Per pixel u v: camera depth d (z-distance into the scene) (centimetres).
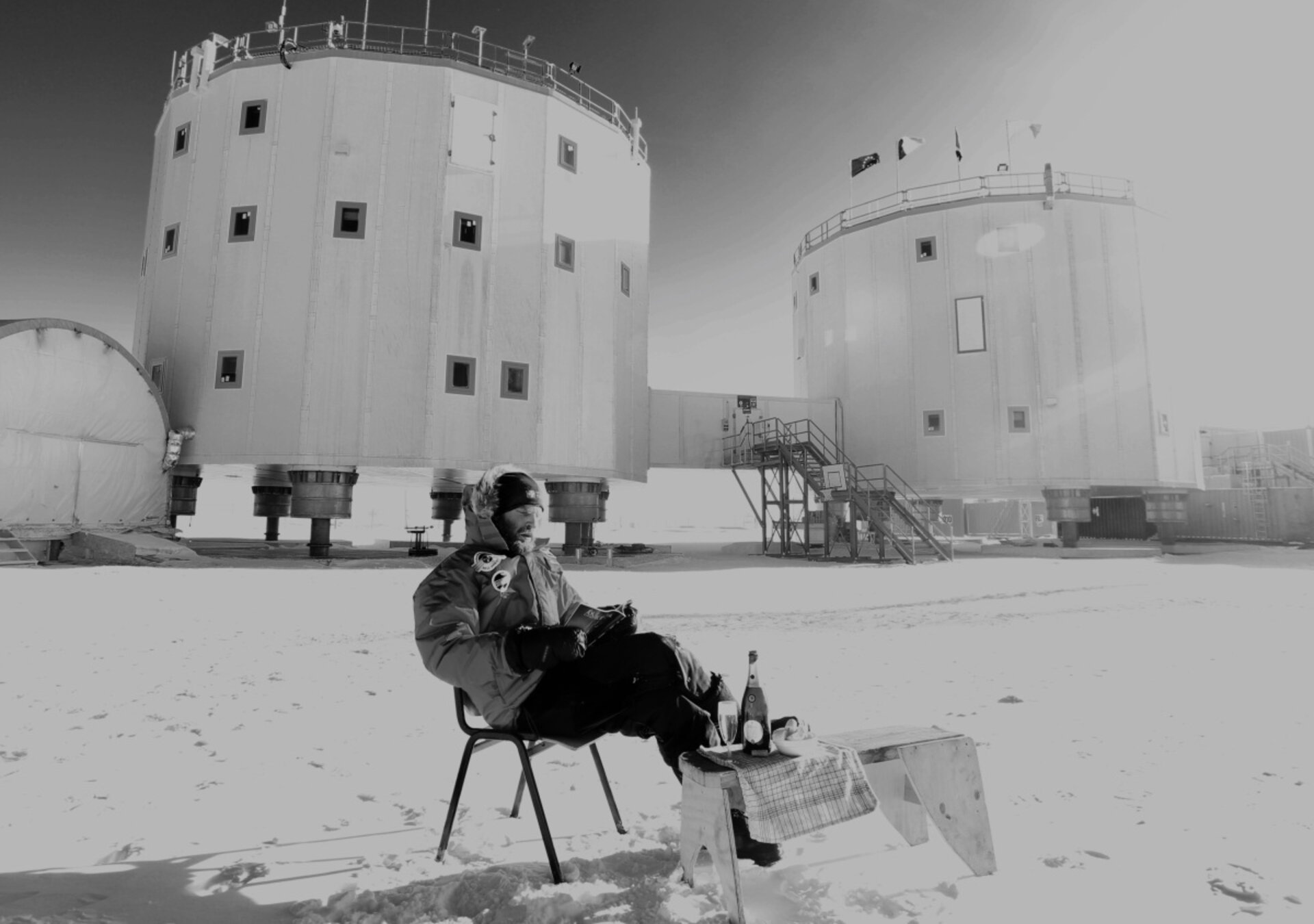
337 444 1930
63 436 1733
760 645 750
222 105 2072
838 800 205
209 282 2020
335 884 224
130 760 367
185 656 684
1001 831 263
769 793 197
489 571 243
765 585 1491
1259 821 271
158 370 2050
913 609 1084
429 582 243
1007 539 3856
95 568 1578
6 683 557
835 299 3100
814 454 2539
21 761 365
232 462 1959
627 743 401
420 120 2042
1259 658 645
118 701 502
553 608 259
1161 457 2620
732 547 3055
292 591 1271
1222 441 4428
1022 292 2661
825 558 2403
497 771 351
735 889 190
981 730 413
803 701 497
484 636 224
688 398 2870
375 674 602
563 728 229
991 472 2642
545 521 260
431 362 1988
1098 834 260
